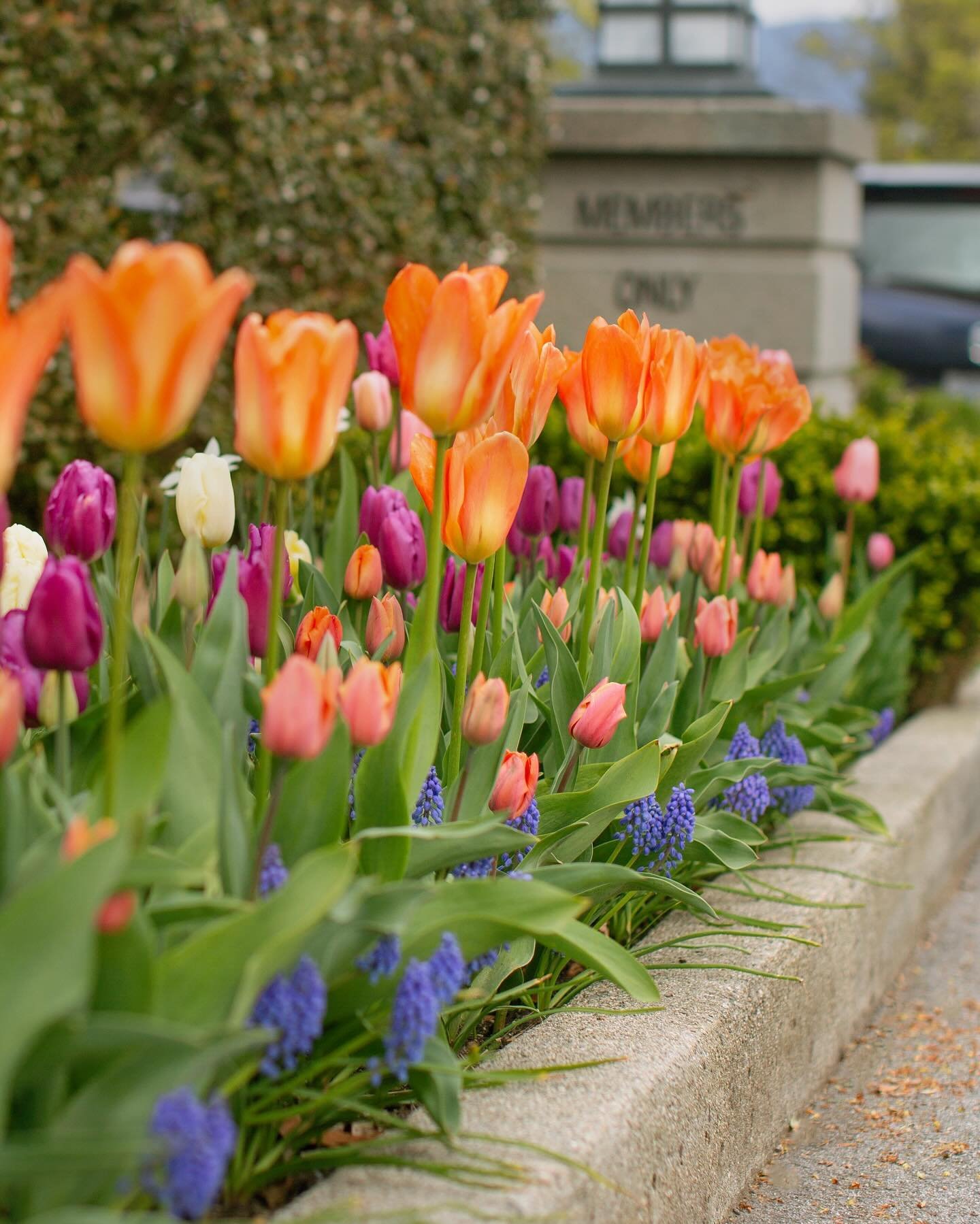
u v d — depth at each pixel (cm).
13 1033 133
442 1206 175
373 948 186
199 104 732
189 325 139
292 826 185
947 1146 293
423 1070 191
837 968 327
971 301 1684
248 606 208
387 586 272
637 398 243
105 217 689
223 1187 185
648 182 952
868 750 496
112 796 158
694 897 233
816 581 557
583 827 240
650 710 279
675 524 357
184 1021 158
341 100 792
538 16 935
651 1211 217
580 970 285
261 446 161
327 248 773
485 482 197
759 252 951
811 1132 298
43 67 655
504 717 203
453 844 197
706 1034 244
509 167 893
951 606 564
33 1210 149
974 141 3925
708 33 991
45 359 137
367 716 175
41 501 682
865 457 409
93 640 177
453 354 180
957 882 481
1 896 155
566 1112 206
